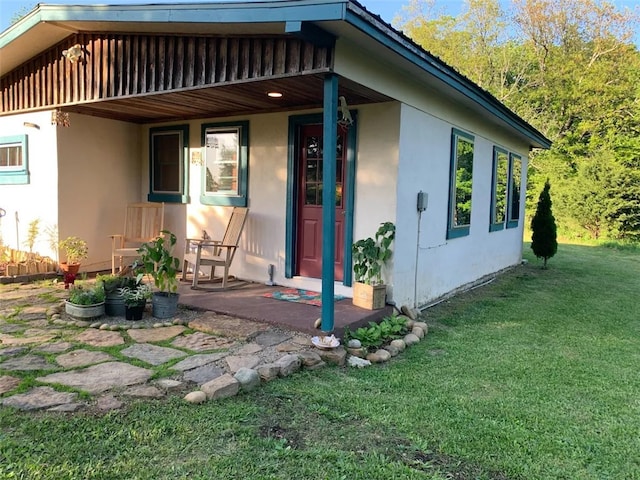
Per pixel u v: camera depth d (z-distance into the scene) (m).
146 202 7.52
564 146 20.09
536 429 2.81
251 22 3.76
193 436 2.50
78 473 2.13
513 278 8.88
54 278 6.44
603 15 19.88
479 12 22.36
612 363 4.12
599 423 2.93
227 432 2.56
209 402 2.89
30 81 6.39
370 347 4.20
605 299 7.03
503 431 2.76
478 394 3.32
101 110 6.46
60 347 3.75
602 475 2.35
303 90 4.83
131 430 2.52
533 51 21.23
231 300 5.23
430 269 6.22
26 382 3.04
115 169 7.20
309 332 4.19
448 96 6.11
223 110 6.27
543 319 5.68
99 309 4.55
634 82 19.39
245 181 6.38
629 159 16.80
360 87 4.39
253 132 6.29
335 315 4.68
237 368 3.41
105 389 2.98
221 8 3.88
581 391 3.44
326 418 2.82
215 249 6.58
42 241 6.71
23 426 2.50
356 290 5.14
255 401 2.98
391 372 3.67
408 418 2.87
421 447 2.53
